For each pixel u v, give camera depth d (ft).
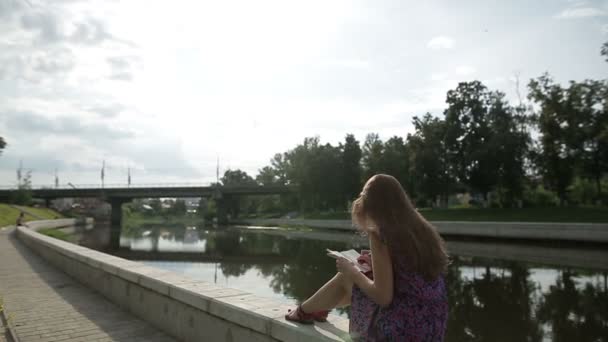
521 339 28.68
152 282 19.93
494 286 47.37
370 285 8.71
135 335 18.75
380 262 8.53
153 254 90.53
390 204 8.86
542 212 128.77
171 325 18.48
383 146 205.16
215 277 56.90
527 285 47.67
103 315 22.27
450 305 38.55
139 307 21.65
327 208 263.70
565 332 30.04
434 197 177.47
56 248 41.73
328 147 242.17
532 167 159.22
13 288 30.32
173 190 290.76
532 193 170.71
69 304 24.90
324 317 11.97
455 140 166.40
